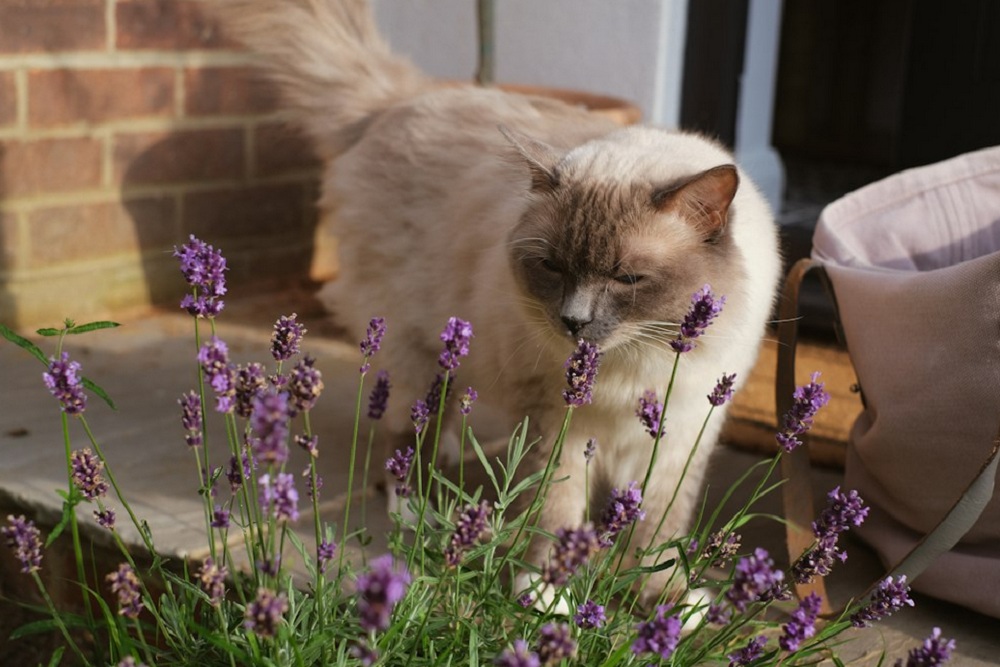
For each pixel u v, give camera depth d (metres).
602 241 1.16
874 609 1.06
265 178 1.90
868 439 1.25
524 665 0.82
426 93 1.42
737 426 1.51
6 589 1.34
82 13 1.69
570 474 1.23
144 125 1.77
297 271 1.96
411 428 1.39
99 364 1.63
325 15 1.49
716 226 1.17
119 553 1.25
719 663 1.10
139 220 1.79
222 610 1.06
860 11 2.64
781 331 1.31
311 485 1.07
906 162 2.10
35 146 1.68
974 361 1.18
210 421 1.49
